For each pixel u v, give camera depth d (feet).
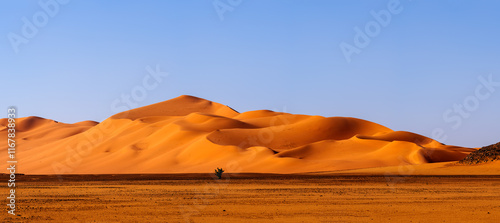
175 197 114.11
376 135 498.28
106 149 534.78
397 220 74.64
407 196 117.70
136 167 441.27
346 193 127.85
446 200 106.63
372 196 117.80
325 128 548.72
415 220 74.64
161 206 93.56
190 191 135.54
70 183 181.27
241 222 72.74
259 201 104.22
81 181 196.03
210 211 85.56
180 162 434.71
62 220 73.82
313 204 97.71
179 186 161.68
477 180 191.93
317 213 82.84
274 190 139.64
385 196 117.70
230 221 73.61
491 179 197.47
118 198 111.34
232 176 237.45
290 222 72.79
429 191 135.44
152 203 99.35
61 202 101.35
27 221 72.38
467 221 73.51
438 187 153.79
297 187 155.02
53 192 131.13
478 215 80.07
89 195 119.96
